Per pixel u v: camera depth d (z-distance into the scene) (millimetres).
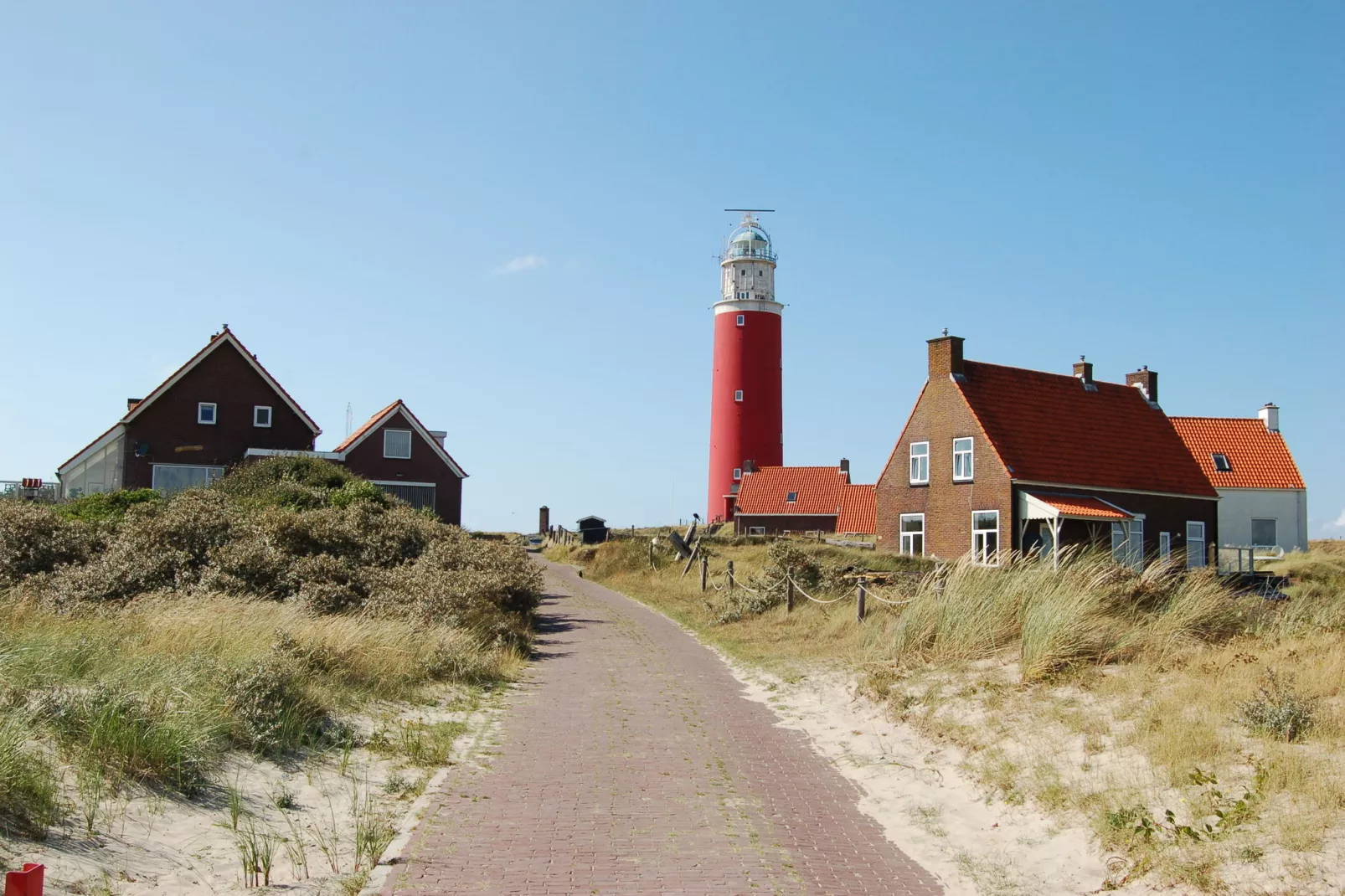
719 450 61656
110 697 8672
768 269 61781
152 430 39406
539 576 23953
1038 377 39000
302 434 41406
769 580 23469
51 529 19734
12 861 6199
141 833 7207
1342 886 5973
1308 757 7742
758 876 7258
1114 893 6727
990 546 34875
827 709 13188
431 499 41844
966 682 12602
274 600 18422
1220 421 54688
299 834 7816
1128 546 36562
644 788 9438
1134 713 9797
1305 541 51625
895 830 8445
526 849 7676
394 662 13844
